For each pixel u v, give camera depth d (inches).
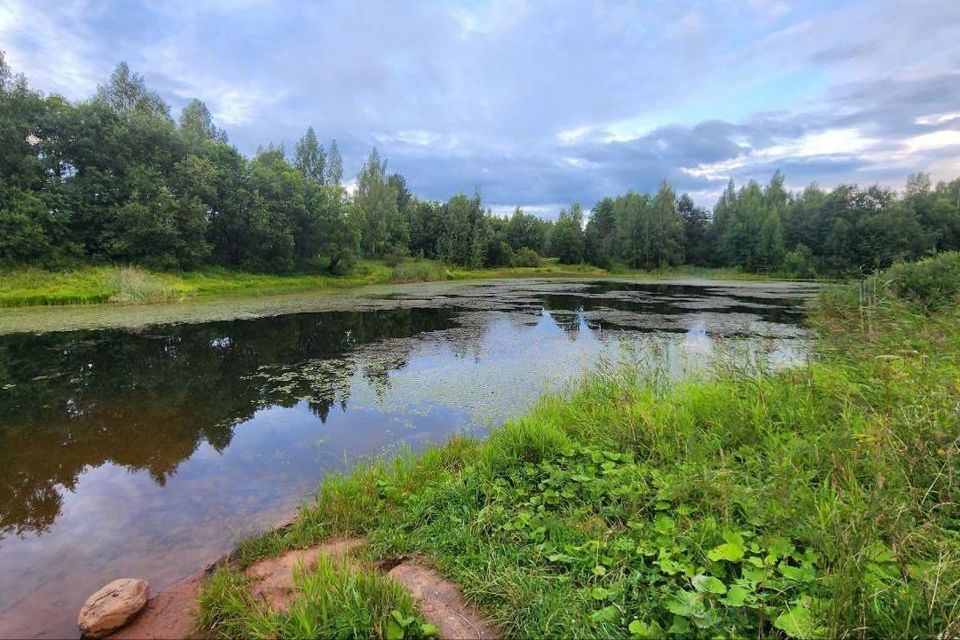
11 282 740.0
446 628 94.3
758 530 108.1
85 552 134.5
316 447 209.9
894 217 1737.2
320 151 1994.3
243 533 143.0
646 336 451.2
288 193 1284.4
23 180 892.6
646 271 2266.2
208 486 174.7
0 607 112.7
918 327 235.9
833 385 180.2
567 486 139.9
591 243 2348.7
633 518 118.5
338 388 298.2
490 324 551.5
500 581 102.7
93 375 335.6
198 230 1050.1
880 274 388.8
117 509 158.6
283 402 273.0
